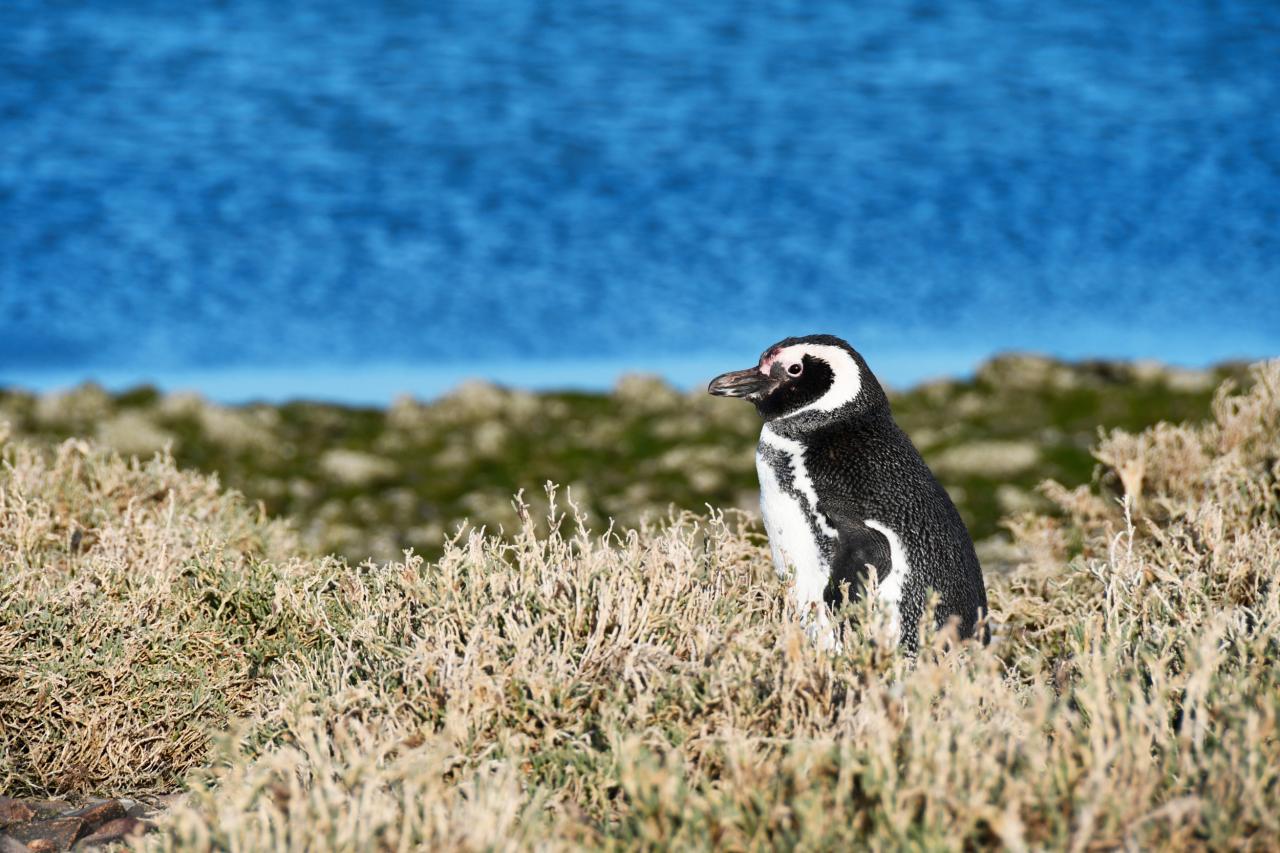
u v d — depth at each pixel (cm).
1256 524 1720
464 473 3681
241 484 3416
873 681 1085
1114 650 1177
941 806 929
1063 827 916
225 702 1404
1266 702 1025
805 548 1508
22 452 1891
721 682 1118
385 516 3153
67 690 1335
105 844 1178
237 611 1488
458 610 1244
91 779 1333
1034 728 981
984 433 3962
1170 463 1967
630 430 4166
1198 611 1330
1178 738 1027
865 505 1473
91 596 1436
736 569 1438
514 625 1205
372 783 986
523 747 1130
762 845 949
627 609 1209
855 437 1524
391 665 1246
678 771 1013
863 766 980
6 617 1377
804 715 1102
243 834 967
